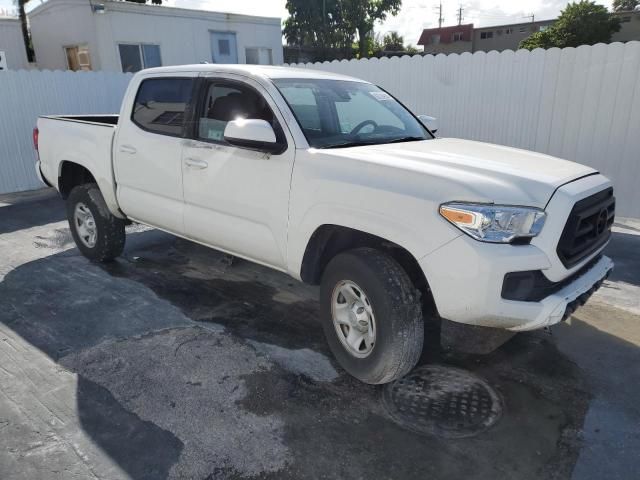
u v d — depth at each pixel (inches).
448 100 327.3
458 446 104.9
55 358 135.5
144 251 223.9
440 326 157.0
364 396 121.2
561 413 116.0
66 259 213.8
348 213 117.3
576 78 277.6
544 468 99.2
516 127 305.4
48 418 111.4
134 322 156.6
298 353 140.2
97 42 555.8
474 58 310.0
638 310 168.2
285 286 186.9
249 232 142.7
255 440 105.8
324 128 140.0
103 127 186.9
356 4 1300.4
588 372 132.9
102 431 107.7
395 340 113.1
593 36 1408.7
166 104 165.9
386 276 113.9
